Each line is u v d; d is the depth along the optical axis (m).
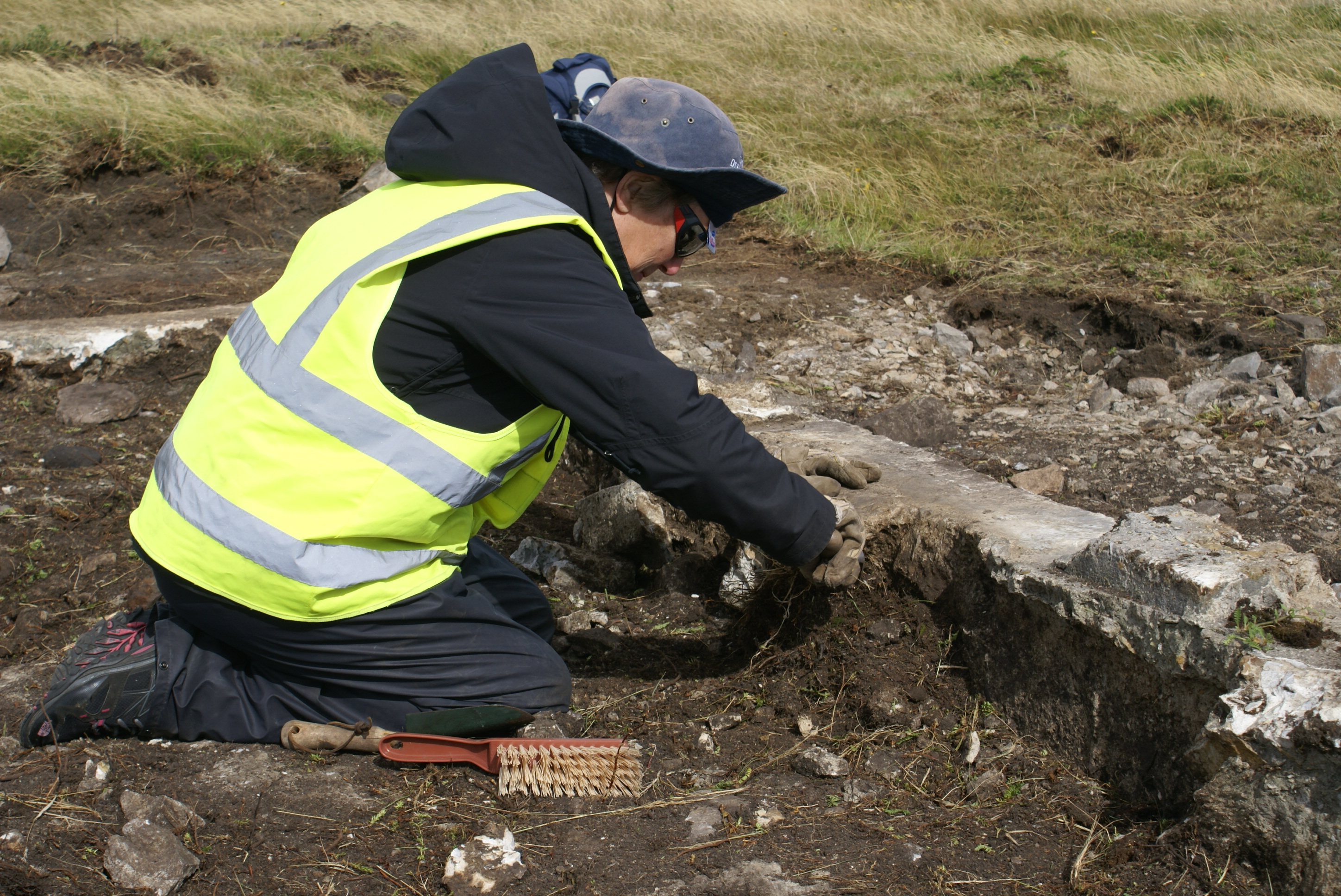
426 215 1.82
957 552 2.37
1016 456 3.67
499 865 1.74
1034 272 5.41
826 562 2.17
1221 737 1.68
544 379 1.74
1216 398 4.08
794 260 5.91
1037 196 6.44
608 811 1.93
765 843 1.85
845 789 2.03
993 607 2.27
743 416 3.51
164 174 6.64
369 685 2.05
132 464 3.77
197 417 1.90
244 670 2.12
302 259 1.92
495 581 2.36
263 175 6.79
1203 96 7.75
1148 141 7.16
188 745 2.09
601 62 2.10
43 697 2.33
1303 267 5.26
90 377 4.32
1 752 2.04
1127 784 1.96
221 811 1.87
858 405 4.20
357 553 1.90
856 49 10.44
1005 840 1.87
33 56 8.70
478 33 10.52
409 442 1.83
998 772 2.05
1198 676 1.80
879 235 6.03
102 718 2.05
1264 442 3.67
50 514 3.38
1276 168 6.58
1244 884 1.68
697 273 5.77
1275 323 4.57
